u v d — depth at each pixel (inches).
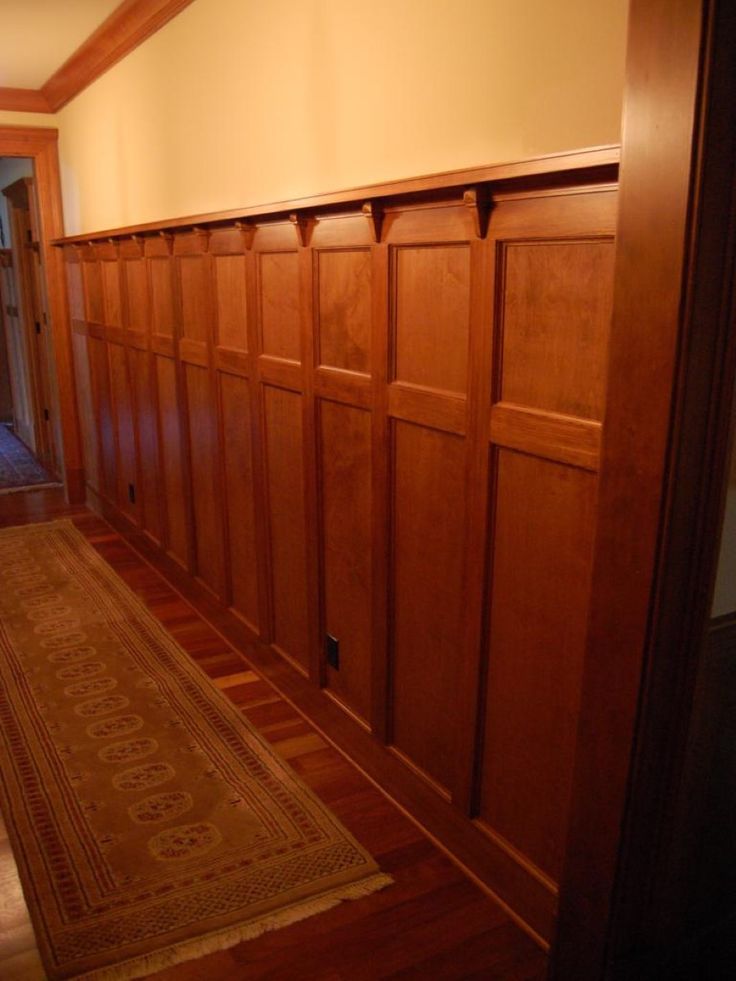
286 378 105.7
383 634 92.4
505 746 77.1
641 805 59.9
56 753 103.7
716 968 69.1
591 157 54.9
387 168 84.4
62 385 213.5
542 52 63.7
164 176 143.5
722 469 54.1
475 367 72.1
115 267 170.7
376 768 97.8
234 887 81.0
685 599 56.1
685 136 47.6
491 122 69.7
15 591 157.1
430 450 80.7
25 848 86.4
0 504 217.9
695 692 58.9
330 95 92.4
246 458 122.6
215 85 120.3
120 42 149.9
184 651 133.1
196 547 148.6
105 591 157.9
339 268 91.3
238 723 111.3
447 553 80.5
